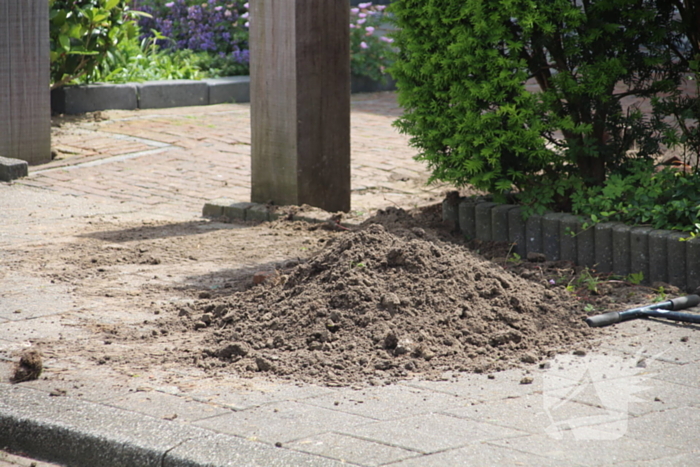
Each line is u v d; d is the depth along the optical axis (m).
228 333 6.34
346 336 6.10
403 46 9.25
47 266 8.35
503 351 5.95
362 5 23.97
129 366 5.70
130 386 5.31
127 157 14.38
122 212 11.16
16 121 13.75
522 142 8.48
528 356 5.75
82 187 12.59
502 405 4.96
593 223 8.06
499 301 6.60
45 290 7.53
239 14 23.52
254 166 11.13
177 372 5.59
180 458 4.29
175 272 8.24
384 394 5.18
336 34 10.73
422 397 5.12
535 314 6.62
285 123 10.71
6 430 4.84
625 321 6.60
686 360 5.71
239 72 21.97
